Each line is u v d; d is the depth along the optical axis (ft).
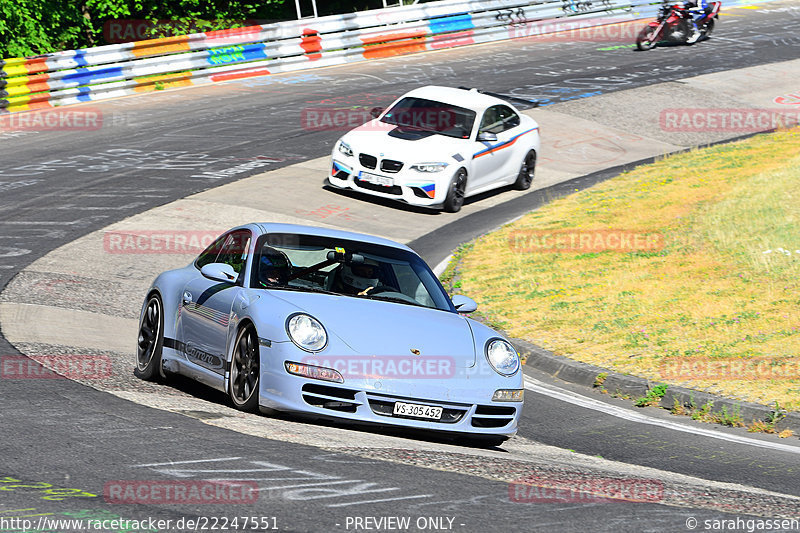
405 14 347.97
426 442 67.77
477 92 200.85
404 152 176.86
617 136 249.55
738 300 123.75
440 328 72.23
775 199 166.91
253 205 171.94
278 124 238.68
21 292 114.42
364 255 79.36
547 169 220.02
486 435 69.41
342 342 67.00
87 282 123.24
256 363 68.33
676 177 200.64
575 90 290.76
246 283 74.13
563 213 180.24
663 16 375.45
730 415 91.25
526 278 140.67
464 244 161.38
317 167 201.77
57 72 256.73
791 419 87.81
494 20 378.12
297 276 75.36
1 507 44.09
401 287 77.82
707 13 386.11
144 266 133.80
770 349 106.32
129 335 101.40
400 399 66.23
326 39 322.75
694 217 166.81
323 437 62.75
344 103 263.08
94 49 264.93
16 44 349.41
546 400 96.12
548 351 110.42
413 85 289.53
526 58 342.03
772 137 238.89
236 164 199.93
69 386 72.74
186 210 165.89
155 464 52.54
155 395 73.92
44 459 52.13
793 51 369.09
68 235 145.69
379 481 52.90
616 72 319.27
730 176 196.24
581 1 408.26
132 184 180.65
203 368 75.41
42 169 188.75
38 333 95.30
